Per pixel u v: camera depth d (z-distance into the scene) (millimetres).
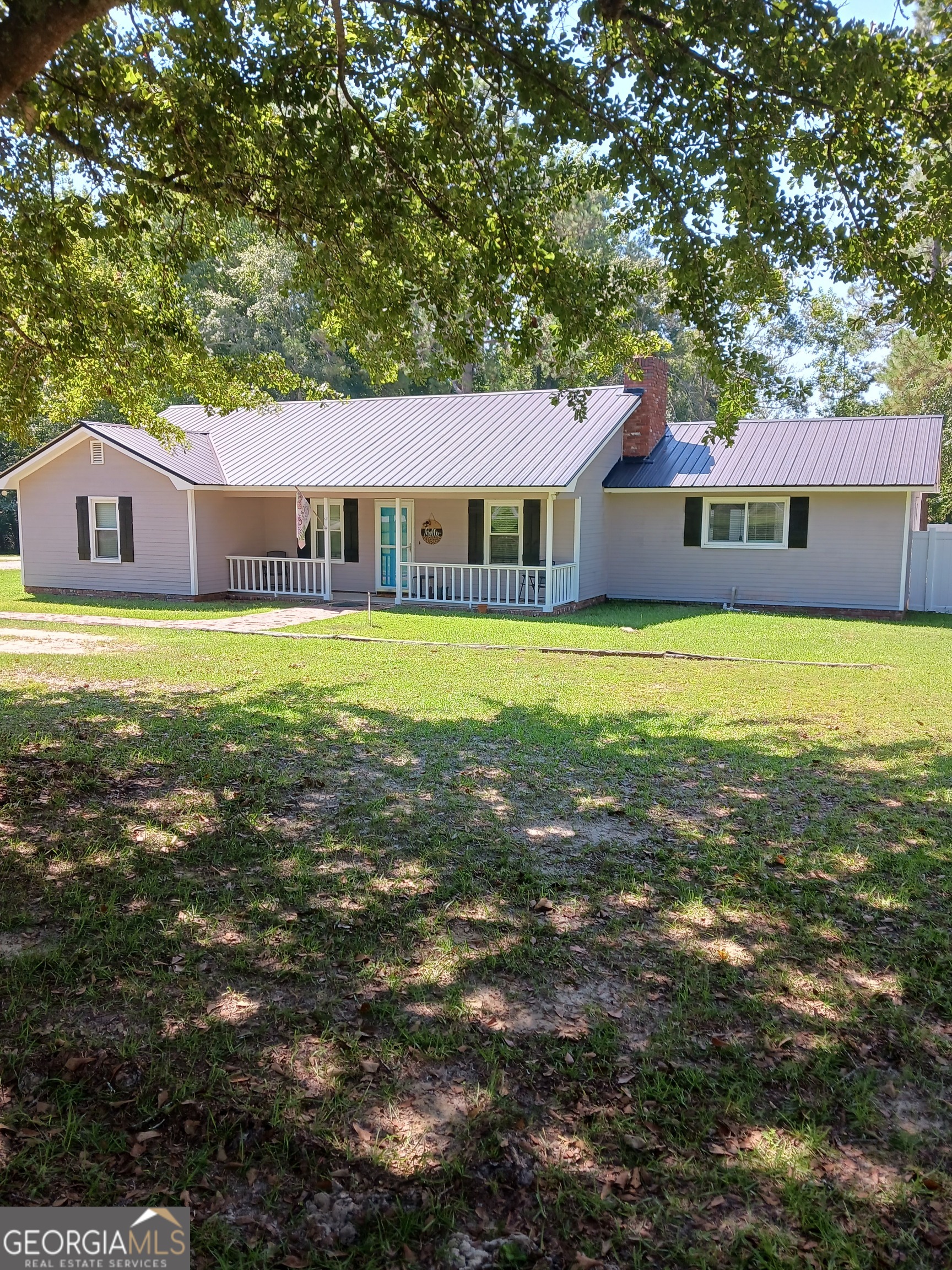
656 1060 3389
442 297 7109
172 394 10953
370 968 4008
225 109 5977
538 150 6477
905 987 3945
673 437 22797
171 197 6734
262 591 20938
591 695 9969
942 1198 2752
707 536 20609
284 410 24344
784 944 4316
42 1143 2883
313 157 6152
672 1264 2508
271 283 32500
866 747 7816
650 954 4203
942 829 5805
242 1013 3646
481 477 18172
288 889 4793
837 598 19531
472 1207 2699
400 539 19703
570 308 6832
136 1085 3193
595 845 5516
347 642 13938
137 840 5422
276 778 6648
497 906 4660
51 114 6109
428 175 6766
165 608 18734
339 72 6004
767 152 5750
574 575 19188
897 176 5809
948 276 6078
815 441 20578
